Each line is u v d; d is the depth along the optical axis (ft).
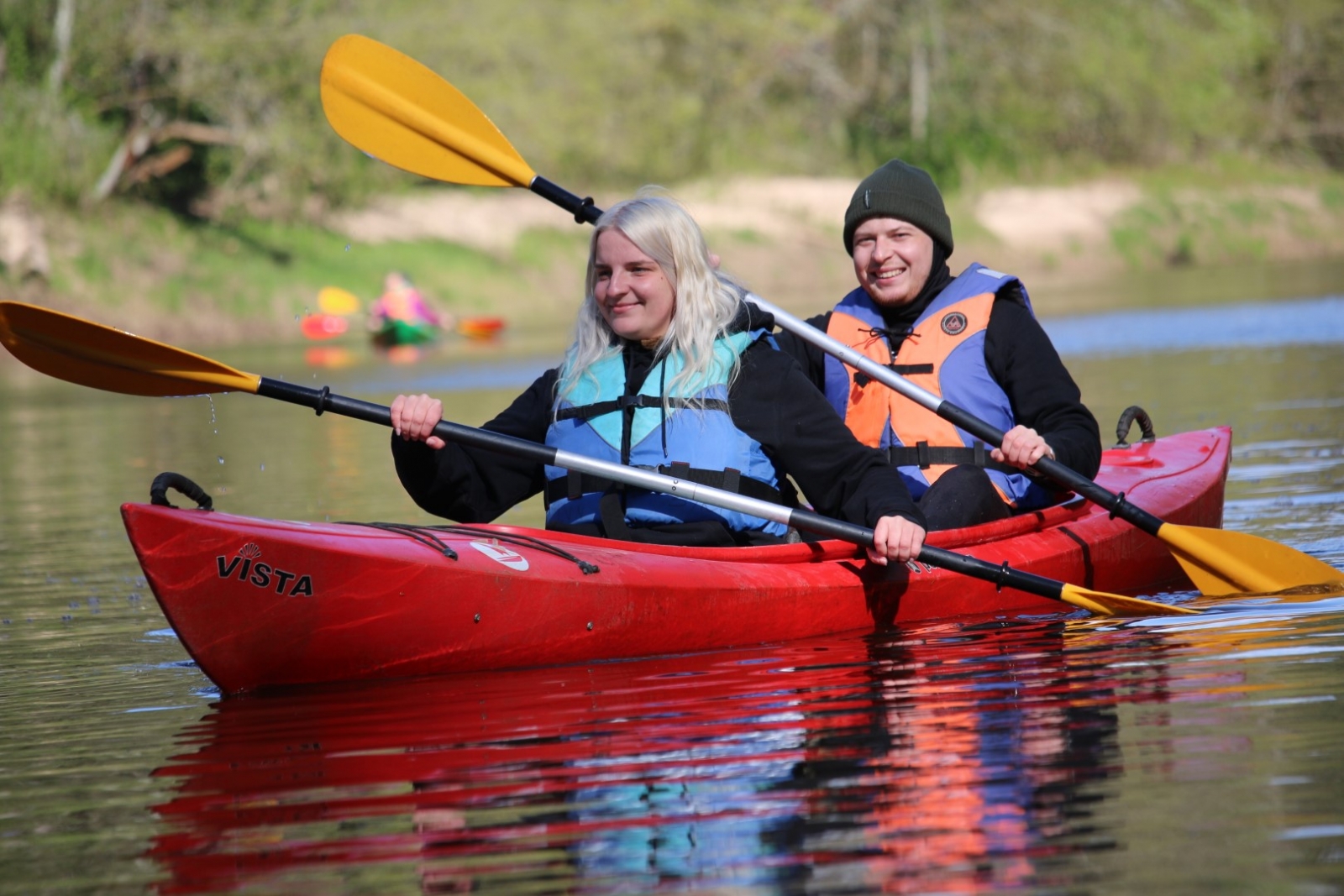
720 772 30.91
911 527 42.24
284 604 38.58
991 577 44.57
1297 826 26.32
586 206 56.90
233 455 112.06
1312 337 161.68
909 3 384.88
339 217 311.47
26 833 29.37
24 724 37.88
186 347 250.98
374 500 81.61
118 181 293.64
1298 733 31.32
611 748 32.99
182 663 44.93
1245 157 428.15
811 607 44.55
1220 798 27.84
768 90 386.52
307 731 35.63
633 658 42.06
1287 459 80.07
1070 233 369.30
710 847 26.86
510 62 333.42
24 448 123.44
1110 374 135.54
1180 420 100.27
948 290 52.44
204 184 306.14
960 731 33.01
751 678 39.19
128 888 26.35
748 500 42.60
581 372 45.09
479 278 307.37
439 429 42.11
